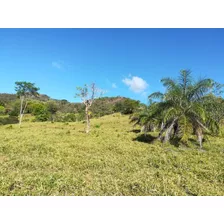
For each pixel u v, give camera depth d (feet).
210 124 42.75
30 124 114.01
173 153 33.45
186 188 19.26
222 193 18.20
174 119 42.06
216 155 32.71
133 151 34.22
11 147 36.37
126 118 141.69
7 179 19.62
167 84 43.09
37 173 21.75
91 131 69.72
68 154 31.37
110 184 19.33
